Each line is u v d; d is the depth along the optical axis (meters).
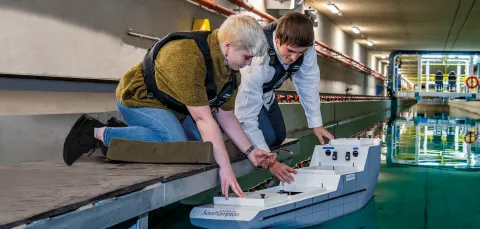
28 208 1.40
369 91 28.02
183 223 2.48
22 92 3.32
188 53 2.17
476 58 25.23
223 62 2.22
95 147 2.59
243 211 2.12
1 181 1.89
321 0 12.88
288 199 2.34
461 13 14.48
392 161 5.21
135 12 4.88
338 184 2.61
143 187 1.84
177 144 2.31
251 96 2.75
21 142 2.98
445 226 2.47
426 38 20.66
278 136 3.45
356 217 2.66
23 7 3.34
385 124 12.01
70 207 1.46
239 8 7.77
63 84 3.79
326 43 15.67
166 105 2.42
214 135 2.26
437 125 11.74
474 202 3.09
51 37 3.63
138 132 2.44
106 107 4.27
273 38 2.69
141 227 1.91
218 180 2.42
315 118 3.21
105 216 1.63
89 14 4.10
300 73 3.07
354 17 15.65
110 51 4.44
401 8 13.83
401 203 3.06
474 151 6.29
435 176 4.18
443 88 25.72
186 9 6.12
